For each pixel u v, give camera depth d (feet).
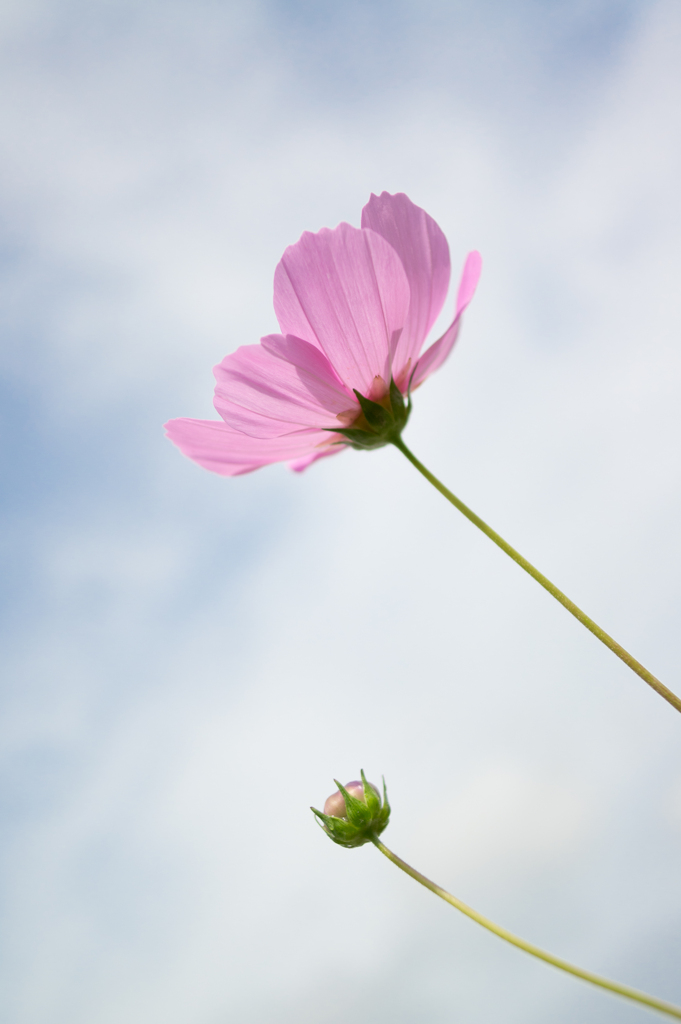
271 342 1.37
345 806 1.37
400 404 1.38
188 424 1.43
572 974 1.20
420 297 1.39
